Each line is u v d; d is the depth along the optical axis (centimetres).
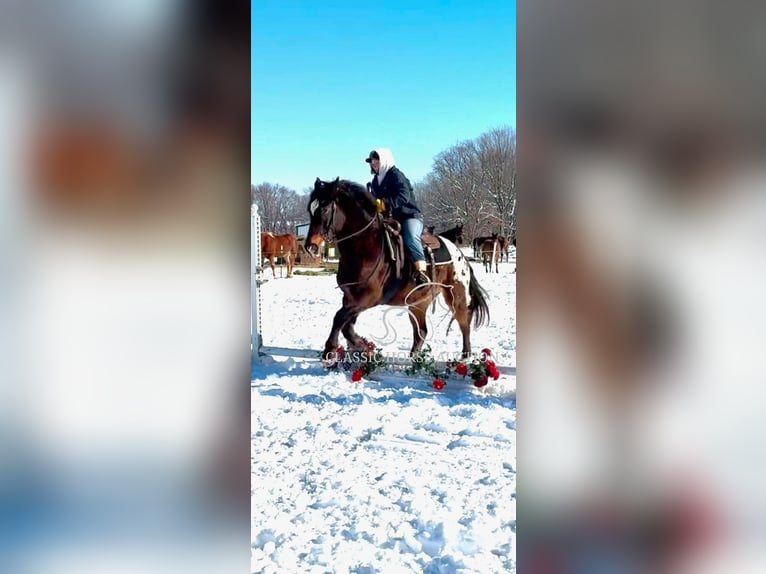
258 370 624
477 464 356
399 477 335
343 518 286
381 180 585
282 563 246
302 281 1700
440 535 266
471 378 556
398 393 529
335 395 525
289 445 396
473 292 597
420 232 581
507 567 239
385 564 244
